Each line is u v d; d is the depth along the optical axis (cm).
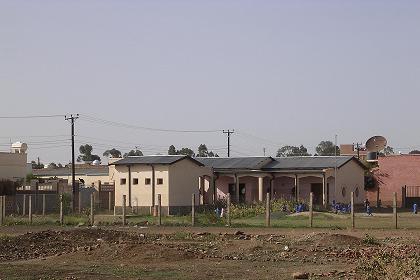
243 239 3169
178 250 2531
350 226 4141
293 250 2664
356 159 7325
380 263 1970
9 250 2770
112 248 2530
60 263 2350
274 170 7156
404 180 7881
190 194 6525
